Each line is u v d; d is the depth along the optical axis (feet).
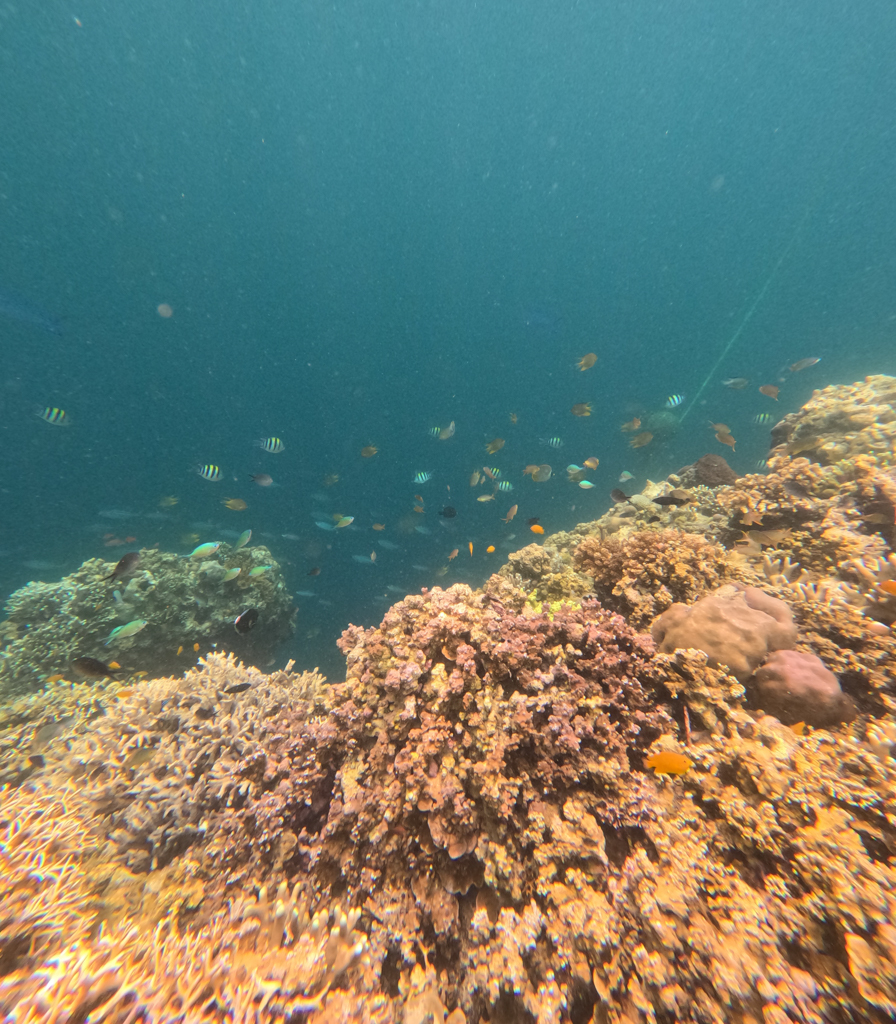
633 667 11.03
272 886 9.55
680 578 14.96
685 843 7.69
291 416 171.32
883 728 9.18
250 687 16.20
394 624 13.01
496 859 8.13
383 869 8.95
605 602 16.21
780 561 16.80
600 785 8.73
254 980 7.80
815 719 9.87
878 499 17.33
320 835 9.71
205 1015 7.50
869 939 5.93
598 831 8.05
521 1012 6.73
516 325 225.97
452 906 8.31
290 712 14.11
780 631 11.36
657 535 16.80
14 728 19.77
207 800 12.27
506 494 99.81
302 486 116.47
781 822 7.63
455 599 13.71
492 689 10.54
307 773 10.45
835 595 13.17
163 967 8.31
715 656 10.95
